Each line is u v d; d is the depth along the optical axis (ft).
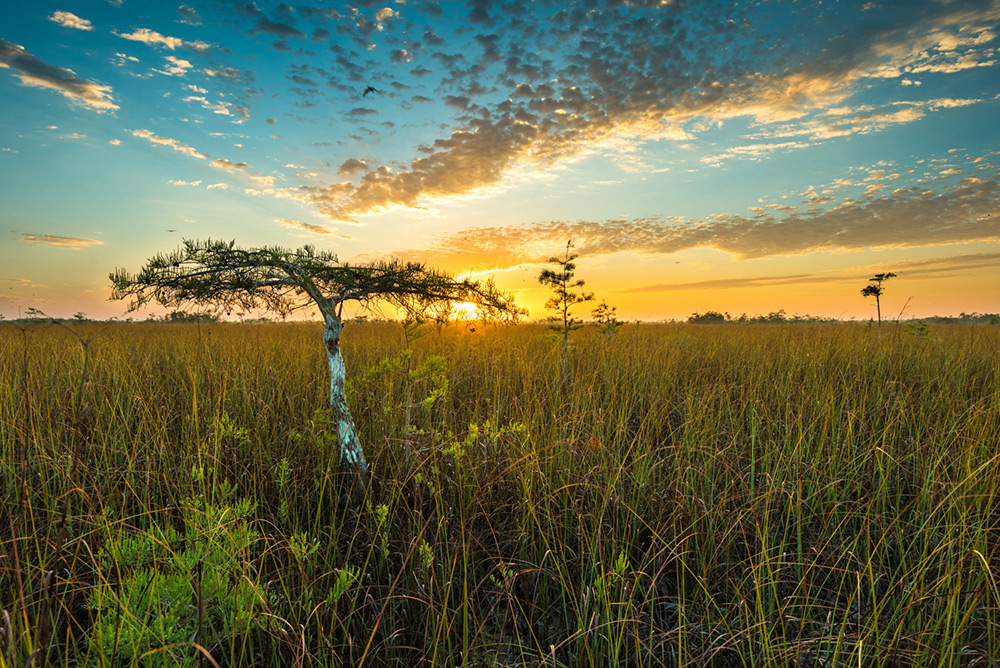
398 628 8.64
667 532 11.03
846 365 25.55
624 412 17.74
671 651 8.17
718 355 30.99
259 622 7.57
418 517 10.75
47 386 17.79
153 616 7.04
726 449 14.39
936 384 22.43
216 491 11.17
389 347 29.94
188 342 29.07
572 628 8.86
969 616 8.16
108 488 11.82
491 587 9.58
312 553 9.21
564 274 24.95
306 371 21.53
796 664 7.29
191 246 11.47
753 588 9.43
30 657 5.24
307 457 13.74
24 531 9.75
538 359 26.58
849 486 12.79
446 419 16.63
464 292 13.79
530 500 10.95
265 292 12.51
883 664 7.43
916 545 10.53
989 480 11.58
